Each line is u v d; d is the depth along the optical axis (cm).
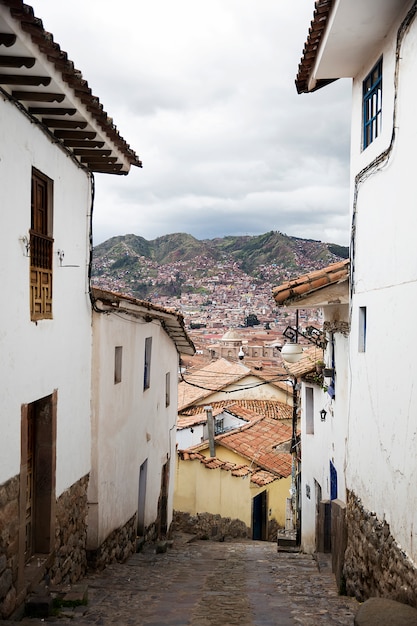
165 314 1246
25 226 629
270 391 2833
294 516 1698
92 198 883
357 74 830
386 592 629
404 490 585
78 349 833
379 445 684
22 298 623
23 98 595
